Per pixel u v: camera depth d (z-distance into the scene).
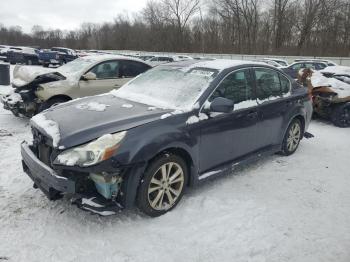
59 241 3.32
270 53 47.97
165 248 3.30
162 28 58.09
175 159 3.80
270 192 4.51
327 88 8.55
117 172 3.35
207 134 4.13
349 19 44.22
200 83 4.37
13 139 6.32
